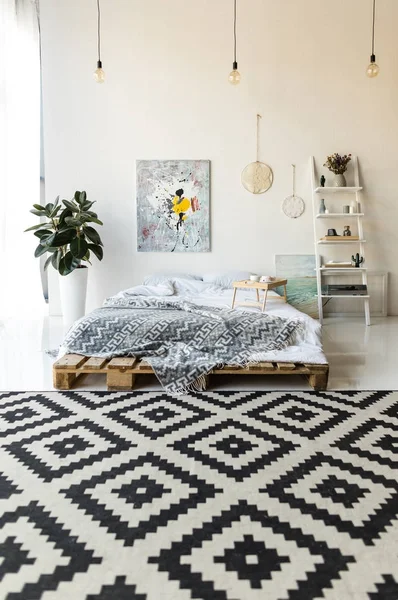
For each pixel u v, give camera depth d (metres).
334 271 5.30
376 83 5.11
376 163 5.20
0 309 5.02
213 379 2.88
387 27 5.05
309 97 5.13
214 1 5.02
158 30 5.05
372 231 5.29
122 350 2.80
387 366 3.15
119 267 5.27
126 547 1.26
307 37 5.07
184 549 1.26
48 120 5.12
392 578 1.16
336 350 3.65
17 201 5.38
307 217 5.24
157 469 1.70
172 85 5.11
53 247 4.41
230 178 5.18
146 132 5.14
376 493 1.54
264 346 2.84
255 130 5.15
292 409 2.33
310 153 5.18
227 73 5.10
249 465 1.74
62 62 5.07
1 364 3.19
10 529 1.34
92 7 5.01
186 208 5.19
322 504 1.48
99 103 5.11
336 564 1.21
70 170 5.18
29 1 5.59
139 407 2.36
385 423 2.14
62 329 4.49
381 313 5.38
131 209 5.21
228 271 5.00
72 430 2.06
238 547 1.27
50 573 1.16
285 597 1.09
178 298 3.96
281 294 5.15
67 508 1.45
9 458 1.79
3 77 4.98
